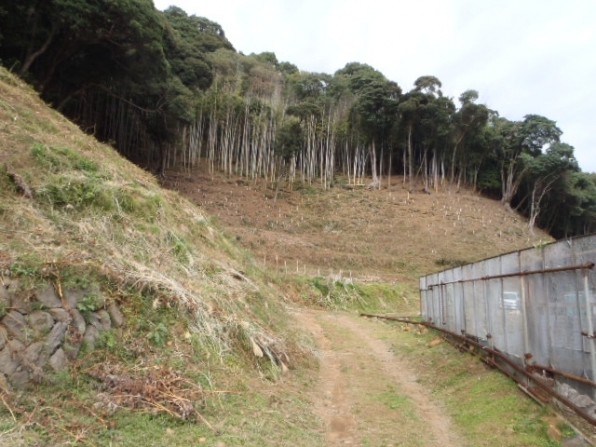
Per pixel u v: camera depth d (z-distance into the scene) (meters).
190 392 5.34
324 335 13.81
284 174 48.31
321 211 42.78
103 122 34.44
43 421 4.02
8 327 4.39
